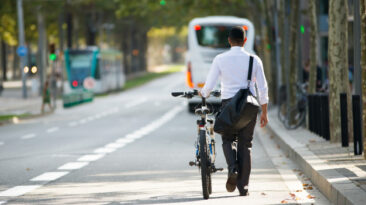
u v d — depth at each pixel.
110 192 24.33
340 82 36.03
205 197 22.39
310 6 48.59
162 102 109.56
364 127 28.00
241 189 22.67
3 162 34.69
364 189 20.38
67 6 145.88
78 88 132.25
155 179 27.61
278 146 41.69
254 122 21.83
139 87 175.38
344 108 33.50
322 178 23.53
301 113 49.25
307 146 35.06
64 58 134.50
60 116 79.50
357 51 31.91
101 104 106.75
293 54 51.47
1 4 125.94
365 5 27.62
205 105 22.83
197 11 115.88
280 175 28.55
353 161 27.69
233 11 115.62
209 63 77.25
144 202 22.02
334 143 36.09
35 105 102.62
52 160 35.28
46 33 153.88
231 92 21.94
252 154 37.25
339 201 20.16
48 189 25.33
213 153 23.06
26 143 45.84
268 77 96.44
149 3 105.50
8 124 67.25
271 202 21.69
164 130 55.91
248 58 21.94
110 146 42.66
